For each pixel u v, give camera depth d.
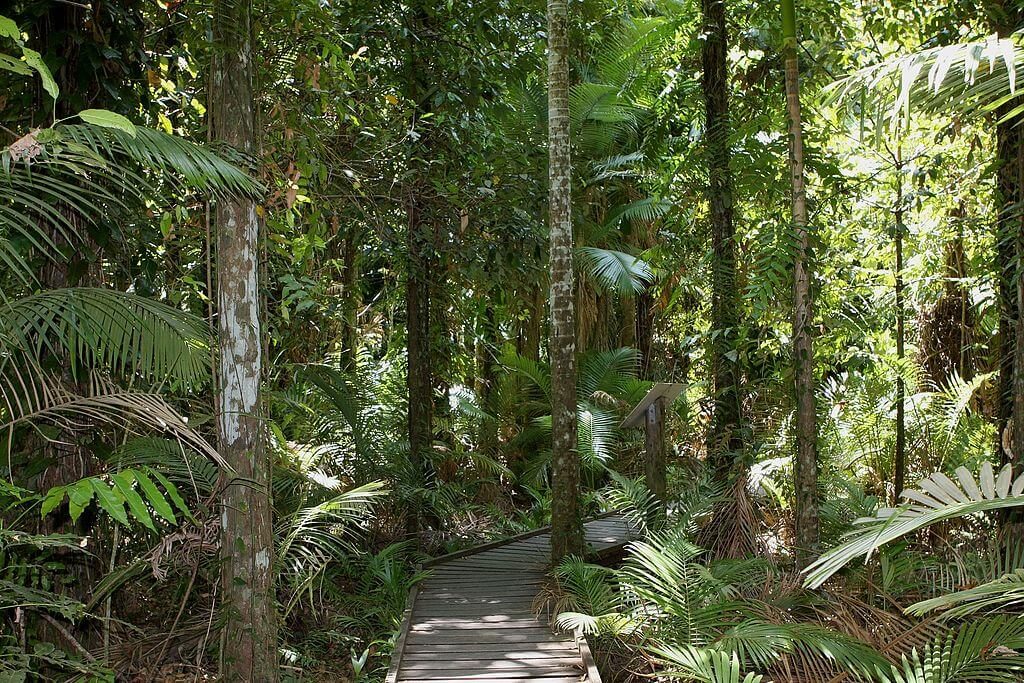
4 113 4.11
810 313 5.36
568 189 6.24
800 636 4.23
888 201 8.12
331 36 5.25
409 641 5.14
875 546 2.30
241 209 4.22
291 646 5.19
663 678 4.45
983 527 5.92
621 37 11.27
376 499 7.20
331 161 5.82
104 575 4.31
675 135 10.25
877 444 8.47
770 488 7.09
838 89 3.56
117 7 4.27
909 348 9.62
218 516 4.37
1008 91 3.48
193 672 4.45
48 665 3.97
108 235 4.10
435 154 6.82
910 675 3.60
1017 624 3.60
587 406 11.54
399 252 7.41
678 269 8.45
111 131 2.56
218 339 4.23
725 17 7.58
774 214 6.32
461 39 7.00
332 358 9.47
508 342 12.48
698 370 14.30
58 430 3.93
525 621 5.50
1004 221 5.87
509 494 11.09
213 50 4.21
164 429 3.15
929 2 6.74
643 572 5.23
